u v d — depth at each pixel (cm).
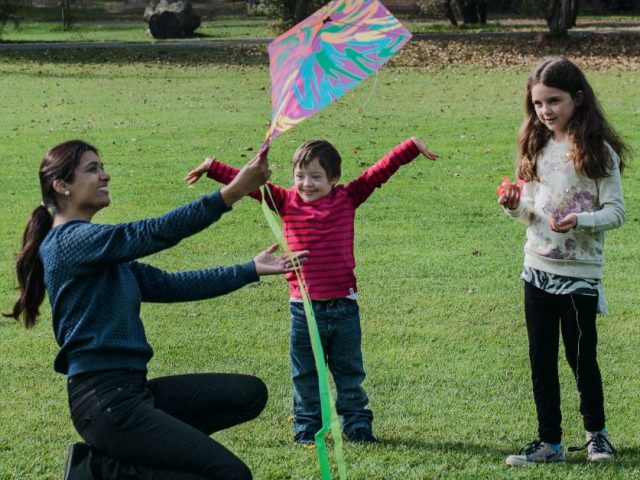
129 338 439
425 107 2305
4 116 2203
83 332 433
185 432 428
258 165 435
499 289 967
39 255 454
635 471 549
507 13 5603
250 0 4838
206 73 3206
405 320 872
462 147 1762
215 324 863
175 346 805
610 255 1088
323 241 599
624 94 2480
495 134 1897
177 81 2966
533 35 3916
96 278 437
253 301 932
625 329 841
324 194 605
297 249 603
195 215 429
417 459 572
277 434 625
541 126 580
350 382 613
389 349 795
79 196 452
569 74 557
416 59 3472
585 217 547
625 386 707
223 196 434
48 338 830
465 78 2952
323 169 601
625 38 3812
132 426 427
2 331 848
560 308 573
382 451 588
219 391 469
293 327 612
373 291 962
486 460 573
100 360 432
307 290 600
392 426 636
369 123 2055
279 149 1769
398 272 1029
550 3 3809
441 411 663
